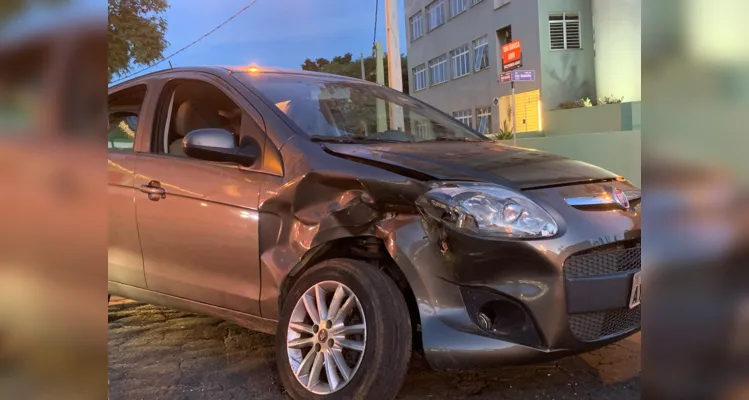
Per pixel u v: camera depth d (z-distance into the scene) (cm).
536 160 313
